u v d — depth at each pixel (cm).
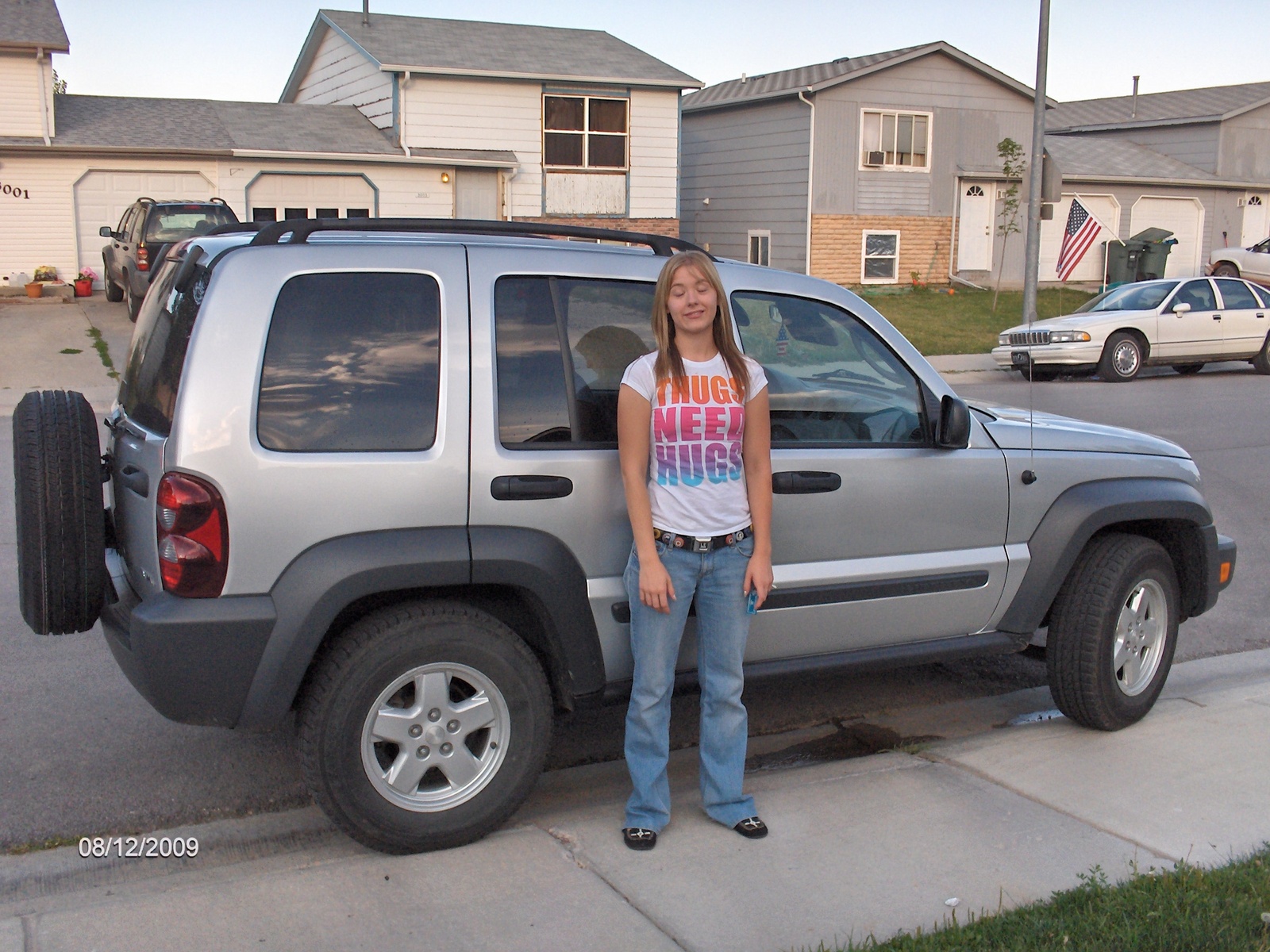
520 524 349
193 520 318
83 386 1426
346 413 334
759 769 443
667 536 342
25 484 352
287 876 335
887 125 2708
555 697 384
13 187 2162
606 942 301
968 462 423
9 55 2127
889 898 326
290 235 359
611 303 372
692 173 2977
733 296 394
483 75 2364
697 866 343
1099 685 446
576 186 2520
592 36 2781
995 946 290
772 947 300
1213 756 432
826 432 402
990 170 2858
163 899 321
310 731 332
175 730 461
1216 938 290
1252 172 3397
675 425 335
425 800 348
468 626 343
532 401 355
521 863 344
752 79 2997
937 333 2172
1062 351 1686
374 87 2480
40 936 301
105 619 358
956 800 393
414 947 298
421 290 347
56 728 459
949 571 421
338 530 331
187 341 330
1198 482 486
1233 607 664
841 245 2705
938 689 537
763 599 351
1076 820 377
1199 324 1769
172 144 2206
